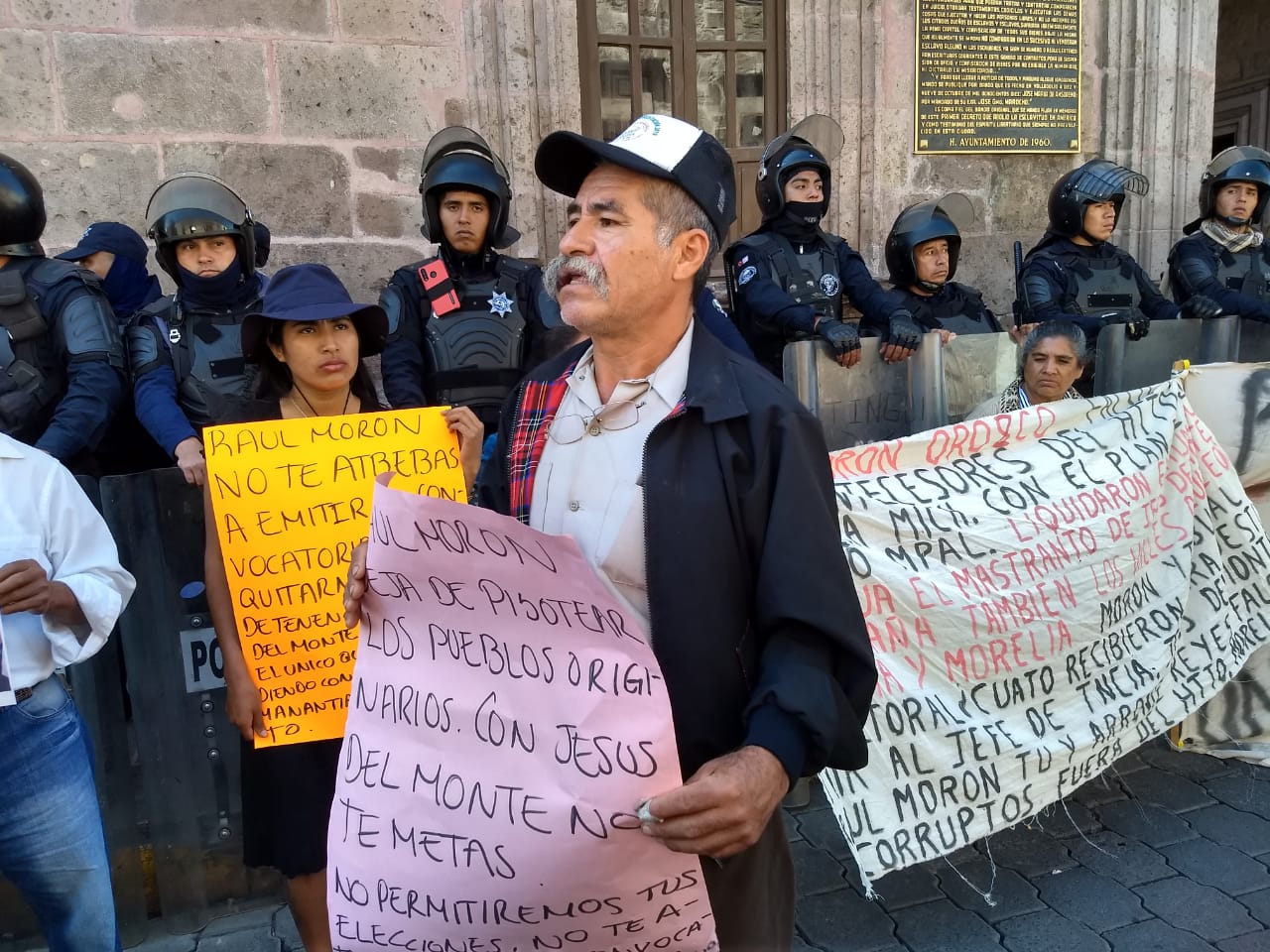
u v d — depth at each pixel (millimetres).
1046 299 4648
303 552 2170
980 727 2771
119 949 2117
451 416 2256
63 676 2559
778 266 4078
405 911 1331
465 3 4582
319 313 2223
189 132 4254
